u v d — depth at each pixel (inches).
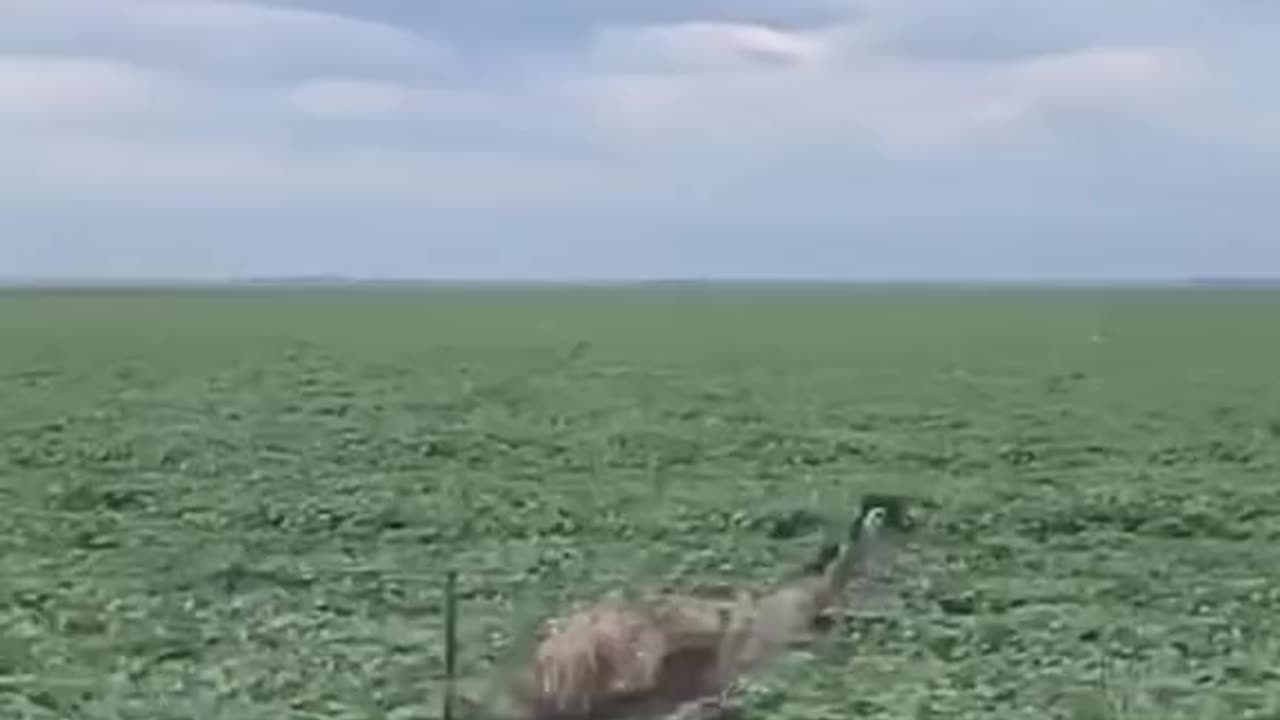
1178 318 7701.8
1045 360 4276.6
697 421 2490.2
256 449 2041.1
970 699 895.7
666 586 1066.7
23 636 1026.7
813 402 2886.3
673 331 5949.8
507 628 968.9
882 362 4141.2
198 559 1294.3
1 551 1328.7
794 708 848.3
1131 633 1066.7
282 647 997.8
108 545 1364.4
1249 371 3850.9
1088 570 1286.9
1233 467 1989.4
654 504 1603.1
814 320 7263.8
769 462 1987.0
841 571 683.4
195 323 6501.0
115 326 6127.0
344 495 1651.1
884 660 943.7
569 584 1175.0
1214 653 1024.9
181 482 1733.5
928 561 1261.1
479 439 2177.7
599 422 2448.3
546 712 570.3
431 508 1557.6
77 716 860.0
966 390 3218.5
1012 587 1197.1
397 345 4798.2
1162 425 2517.2
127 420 2400.3
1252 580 1263.5
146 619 1080.2
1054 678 949.2
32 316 7362.2
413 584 1186.0
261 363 3880.4
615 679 570.3
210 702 883.4
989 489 1728.6
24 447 2026.3
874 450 2122.3
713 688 590.2
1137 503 1627.7
